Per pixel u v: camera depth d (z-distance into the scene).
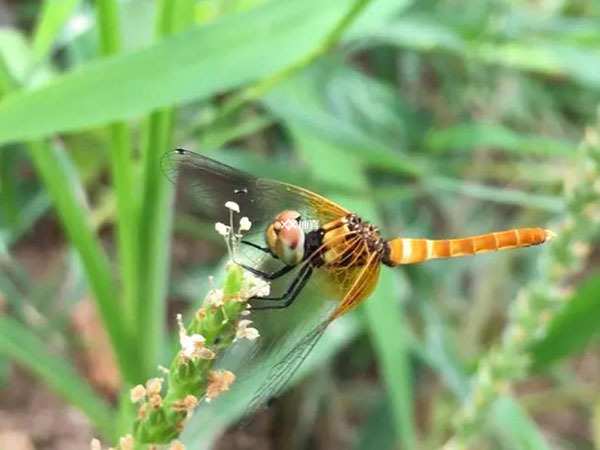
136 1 0.13
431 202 0.18
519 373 0.11
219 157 0.13
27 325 0.14
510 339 0.11
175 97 0.10
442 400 0.16
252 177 0.08
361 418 0.18
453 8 0.15
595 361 0.20
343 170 0.12
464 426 0.12
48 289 0.16
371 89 0.14
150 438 0.06
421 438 0.17
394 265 0.08
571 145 0.13
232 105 0.12
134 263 0.11
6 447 0.16
